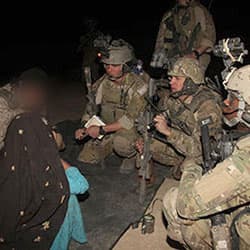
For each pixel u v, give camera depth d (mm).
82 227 3416
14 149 2691
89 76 4789
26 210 2740
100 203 4207
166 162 4531
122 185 4520
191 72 3832
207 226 2707
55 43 12555
